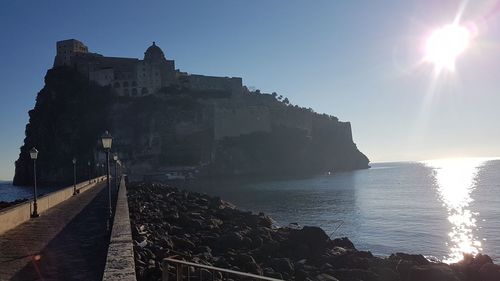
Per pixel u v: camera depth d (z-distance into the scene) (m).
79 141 176.12
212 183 144.50
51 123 180.12
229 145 188.88
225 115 191.38
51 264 13.25
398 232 40.47
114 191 49.97
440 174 190.38
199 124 186.50
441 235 38.38
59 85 186.50
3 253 14.93
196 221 28.14
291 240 23.88
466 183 120.50
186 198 51.22
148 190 55.41
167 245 18.84
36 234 19.17
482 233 39.16
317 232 24.38
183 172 171.25
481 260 21.66
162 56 196.25
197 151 182.12
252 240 23.42
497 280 19.50
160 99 186.75
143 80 189.38
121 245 13.17
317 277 17.72
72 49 193.75
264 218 35.28
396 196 83.31
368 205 67.69
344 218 52.44
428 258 29.42
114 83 189.25
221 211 38.66
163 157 176.75
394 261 21.19
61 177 172.62
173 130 181.62
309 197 84.81
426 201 72.19
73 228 20.97
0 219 19.58
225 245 22.33
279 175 192.00
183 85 198.88
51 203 31.94
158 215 30.47
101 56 196.25
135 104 185.00
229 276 14.66
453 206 63.44
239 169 187.38
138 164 173.62
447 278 18.36
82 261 13.64
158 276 12.65
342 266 20.48
